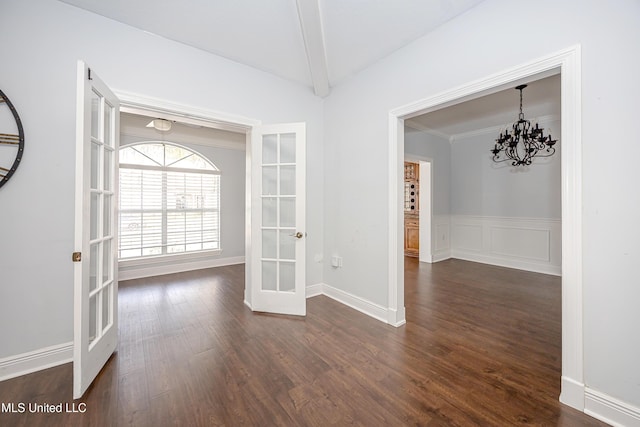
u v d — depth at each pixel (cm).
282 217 292
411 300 326
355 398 161
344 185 315
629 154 135
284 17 231
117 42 217
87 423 142
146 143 436
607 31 141
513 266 494
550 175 452
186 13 217
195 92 254
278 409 152
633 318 136
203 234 497
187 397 161
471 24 197
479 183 542
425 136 535
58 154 196
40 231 191
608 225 142
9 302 182
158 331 245
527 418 146
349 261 309
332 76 307
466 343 225
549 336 237
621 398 139
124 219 423
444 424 142
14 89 181
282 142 291
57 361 196
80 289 156
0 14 177
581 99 149
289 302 283
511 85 183
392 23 223
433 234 547
